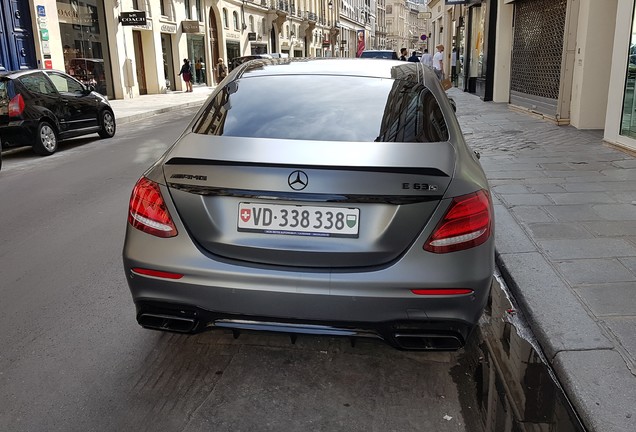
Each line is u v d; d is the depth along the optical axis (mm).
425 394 2867
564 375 2922
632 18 7957
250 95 3385
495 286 4172
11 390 2893
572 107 11250
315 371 3070
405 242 2566
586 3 10320
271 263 2635
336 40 74938
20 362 3164
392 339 2637
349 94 3336
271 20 45625
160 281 2715
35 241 5328
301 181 2555
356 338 2660
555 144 9289
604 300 3635
